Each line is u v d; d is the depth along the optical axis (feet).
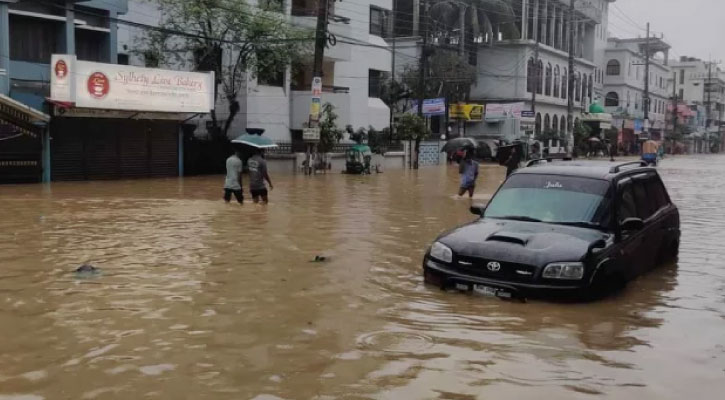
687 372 17.04
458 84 162.09
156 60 94.17
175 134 85.61
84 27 82.53
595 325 21.15
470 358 17.81
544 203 27.58
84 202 53.78
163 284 25.76
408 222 45.37
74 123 74.64
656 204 31.45
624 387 15.94
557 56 205.46
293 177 90.02
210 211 49.08
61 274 27.27
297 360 17.43
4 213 46.21
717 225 46.70
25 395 14.92
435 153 137.90
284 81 105.50
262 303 23.20
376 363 17.30
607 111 254.68
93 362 17.08
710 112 371.76
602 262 23.90
